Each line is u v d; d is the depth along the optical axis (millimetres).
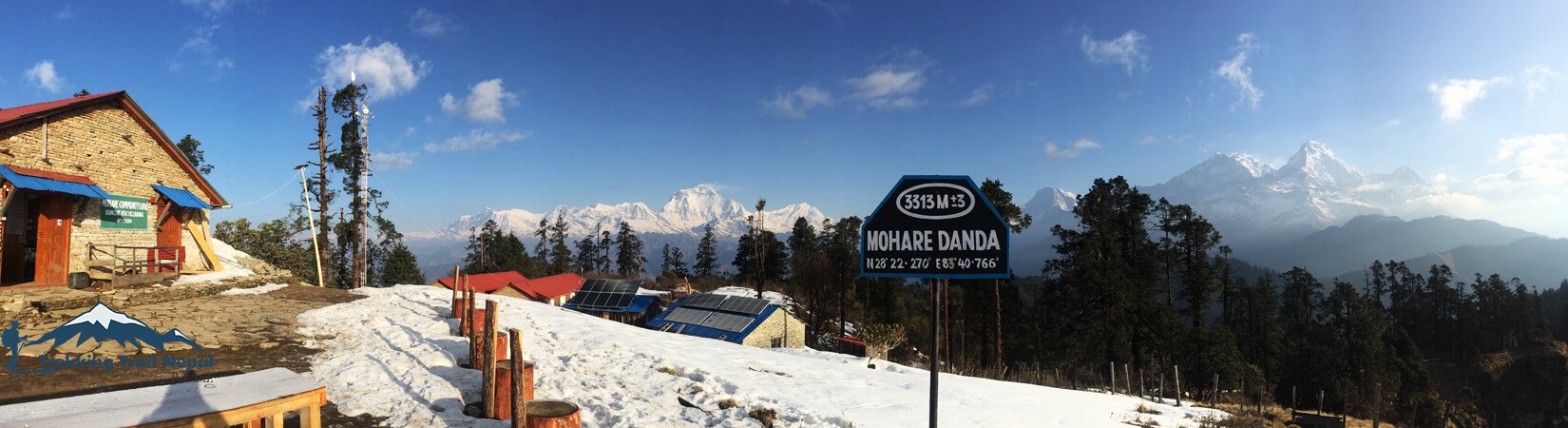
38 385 8164
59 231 17172
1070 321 48625
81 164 17812
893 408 12148
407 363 10867
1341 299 81125
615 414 9234
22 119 15859
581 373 12070
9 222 17781
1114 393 21328
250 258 27016
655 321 37188
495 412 8305
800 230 103312
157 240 20656
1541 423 94875
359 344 12531
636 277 115562
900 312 62250
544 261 117688
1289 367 61500
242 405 5348
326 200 38594
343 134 41688
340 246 53688
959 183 7008
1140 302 46219
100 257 18422
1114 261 47188
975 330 56906
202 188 22750
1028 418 12727
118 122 19219
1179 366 45188
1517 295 118500
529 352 13633
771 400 11383
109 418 4742
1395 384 56500
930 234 6965
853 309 73438
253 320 14523
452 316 17438
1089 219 49531
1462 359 109812
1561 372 99688
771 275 101812
